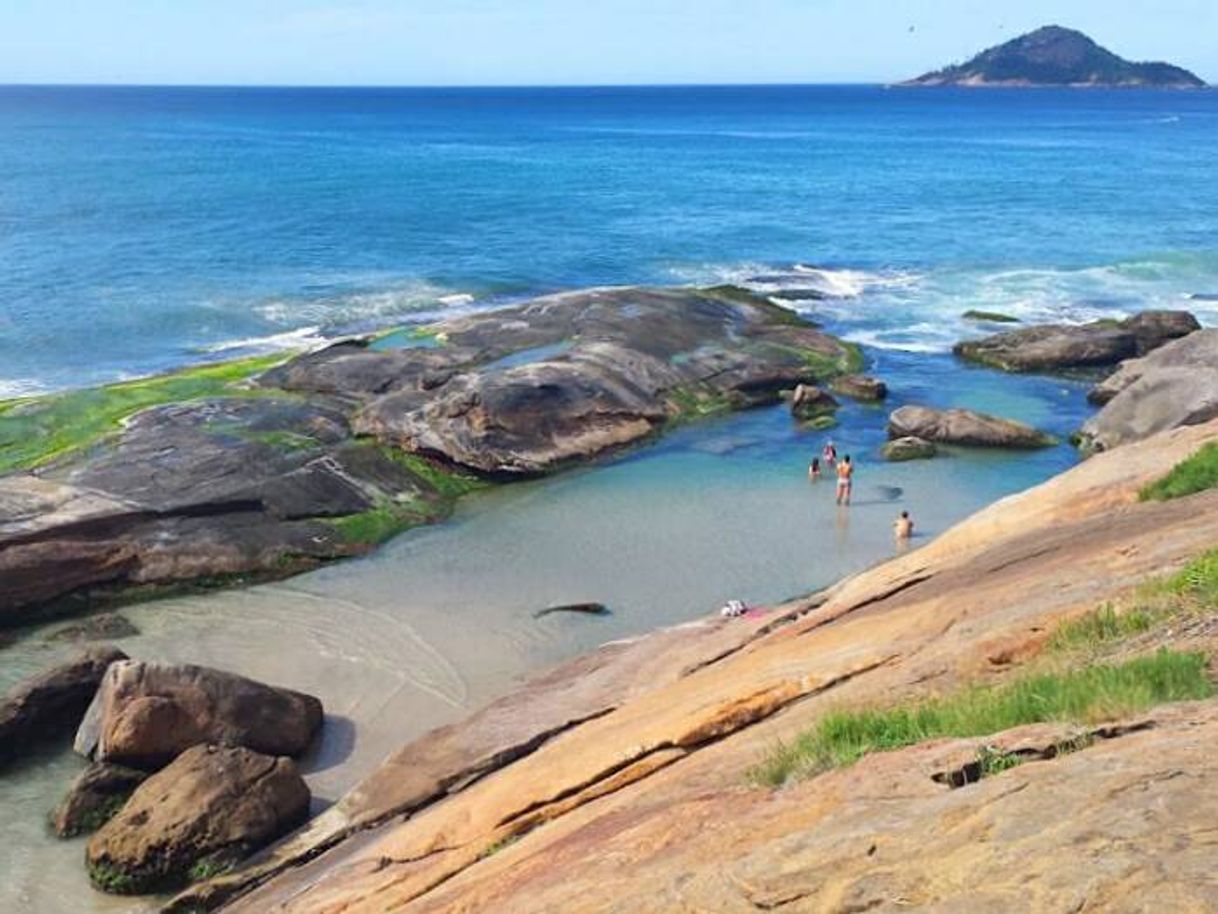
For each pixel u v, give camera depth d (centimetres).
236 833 1980
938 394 5059
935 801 746
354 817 1877
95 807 2155
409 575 3309
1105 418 4378
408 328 5425
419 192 11425
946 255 8119
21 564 3023
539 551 3469
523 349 4969
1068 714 955
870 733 1057
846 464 3834
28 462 3662
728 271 7606
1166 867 583
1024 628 1282
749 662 1653
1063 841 636
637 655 2217
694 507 3816
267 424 4009
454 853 1395
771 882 726
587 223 9512
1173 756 714
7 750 2347
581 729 1708
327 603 3144
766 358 5138
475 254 8081
